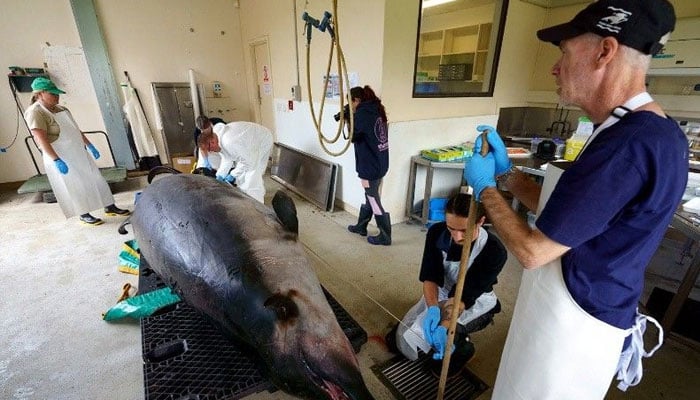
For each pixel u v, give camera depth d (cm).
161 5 454
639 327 88
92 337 175
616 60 67
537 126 407
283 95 435
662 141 63
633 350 91
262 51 476
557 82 80
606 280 77
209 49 504
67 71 421
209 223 129
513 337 100
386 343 168
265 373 107
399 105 288
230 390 112
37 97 273
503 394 104
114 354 165
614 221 72
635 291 80
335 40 170
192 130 512
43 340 173
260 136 291
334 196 356
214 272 115
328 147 362
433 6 303
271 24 421
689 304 184
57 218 329
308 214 348
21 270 238
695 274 155
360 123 247
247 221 130
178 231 133
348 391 91
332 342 98
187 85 493
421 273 158
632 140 64
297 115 407
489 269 138
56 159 274
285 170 435
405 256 261
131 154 479
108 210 333
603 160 65
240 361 124
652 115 66
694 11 266
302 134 406
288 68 408
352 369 94
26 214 339
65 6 401
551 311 86
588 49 70
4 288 217
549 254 73
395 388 145
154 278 189
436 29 313
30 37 395
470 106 340
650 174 64
